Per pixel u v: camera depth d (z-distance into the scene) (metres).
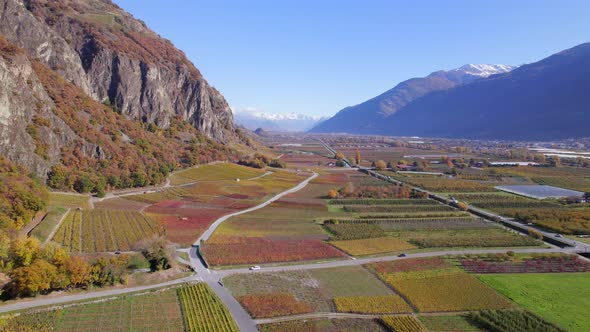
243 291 100.00
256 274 111.00
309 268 117.06
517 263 124.19
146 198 184.62
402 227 163.12
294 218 172.25
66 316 83.50
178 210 171.12
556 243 147.12
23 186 129.00
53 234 124.12
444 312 93.62
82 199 164.25
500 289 105.44
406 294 101.31
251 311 89.56
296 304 93.62
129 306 89.31
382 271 116.00
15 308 84.31
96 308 87.44
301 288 103.19
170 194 196.25
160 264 107.69
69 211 147.25
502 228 164.62
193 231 144.12
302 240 142.25
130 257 107.56
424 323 88.50
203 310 88.69
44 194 136.00
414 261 124.38
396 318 89.12
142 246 115.44
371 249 134.75
